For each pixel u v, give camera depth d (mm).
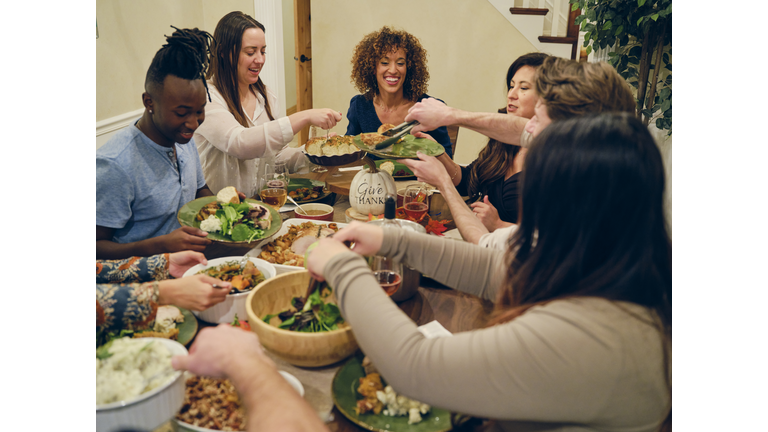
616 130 668
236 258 1229
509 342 660
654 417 680
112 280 1147
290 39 6098
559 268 708
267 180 1741
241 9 3859
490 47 4473
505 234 1271
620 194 660
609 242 685
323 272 839
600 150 661
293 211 1766
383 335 739
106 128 2881
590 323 643
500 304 834
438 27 4531
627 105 1086
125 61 3025
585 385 635
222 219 1384
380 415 846
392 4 4566
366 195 1577
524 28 4328
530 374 643
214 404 827
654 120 2811
